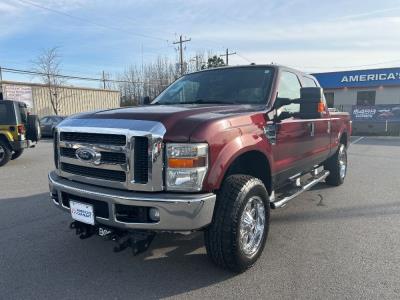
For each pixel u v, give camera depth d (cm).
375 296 310
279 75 452
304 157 504
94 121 336
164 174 302
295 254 398
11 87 2833
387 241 435
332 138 640
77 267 370
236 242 328
